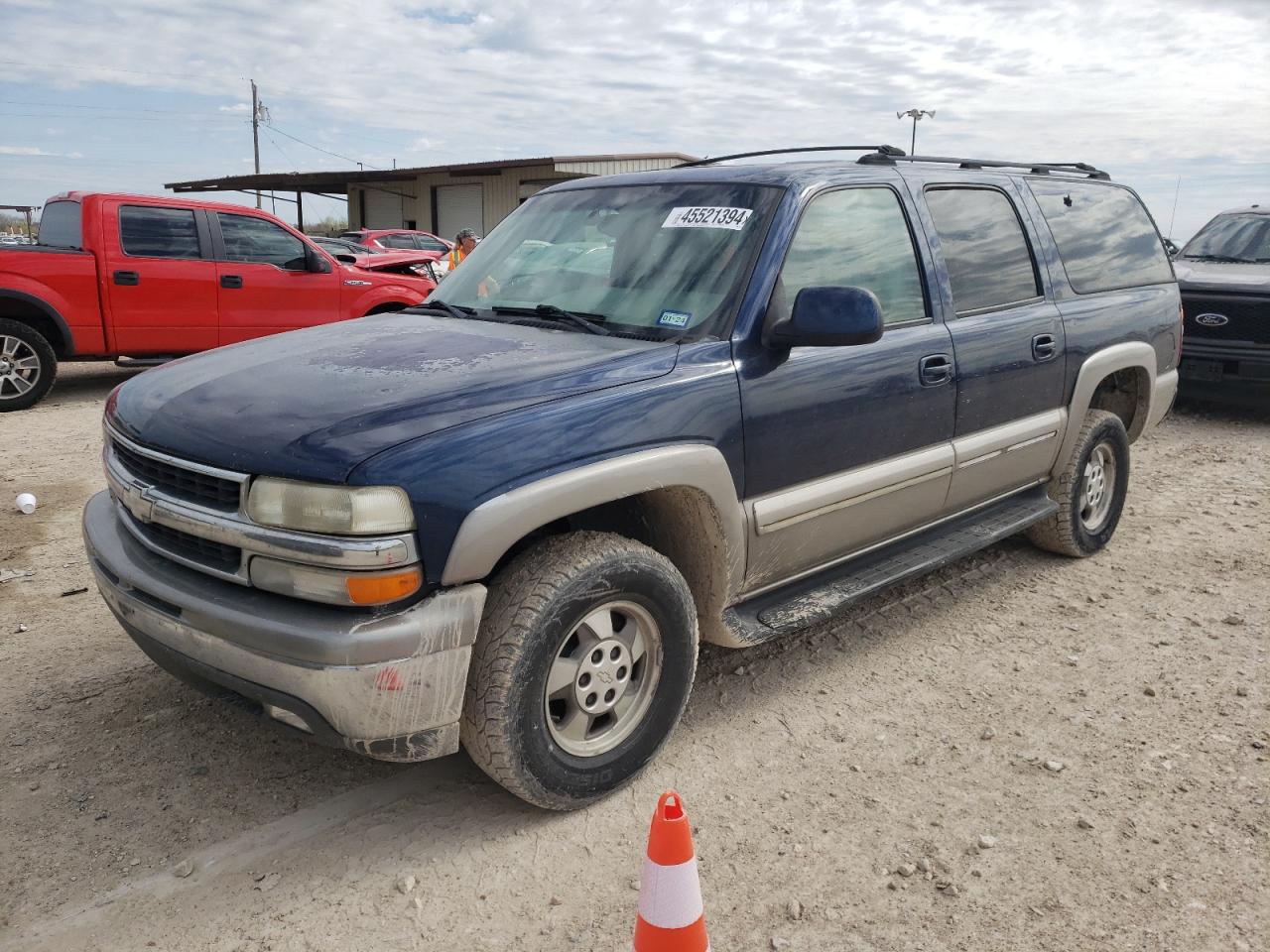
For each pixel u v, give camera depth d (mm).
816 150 4238
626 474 2869
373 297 10859
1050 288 4707
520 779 2816
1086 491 5199
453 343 3311
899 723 3609
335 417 2682
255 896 2660
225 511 2680
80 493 6402
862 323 3119
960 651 4223
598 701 3014
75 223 9383
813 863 2822
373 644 2490
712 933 2547
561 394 2871
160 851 2836
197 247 9750
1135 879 2760
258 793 3119
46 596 4699
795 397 3383
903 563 4051
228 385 3043
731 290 3342
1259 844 2914
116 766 3252
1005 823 3012
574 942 2520
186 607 2709
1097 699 3803
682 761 3346
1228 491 6812
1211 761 3367
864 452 3697
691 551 3322
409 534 2518
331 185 38188
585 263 3754
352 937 2525
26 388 9133
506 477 2639
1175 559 5383
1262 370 8781
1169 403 5758
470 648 2641
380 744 2607
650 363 3088
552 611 2758
